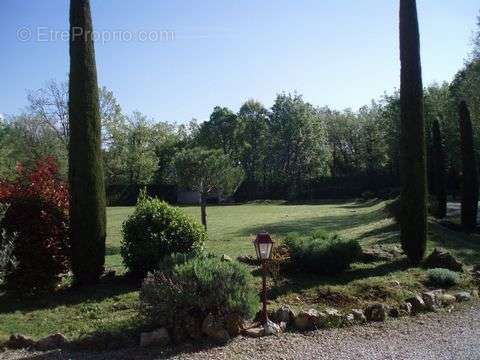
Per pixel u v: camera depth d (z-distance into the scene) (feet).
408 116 39.22
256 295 23.18
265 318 23.03
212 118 209.87
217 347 20.51
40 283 29.68
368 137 191.72
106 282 32.01
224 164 70.44
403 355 19.65
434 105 137.08
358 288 29.63
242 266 23.71
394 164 165.58
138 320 23.22
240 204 167.84
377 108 197.88
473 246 50.19
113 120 116.26
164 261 25.57
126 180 165.27
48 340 21.18
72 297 28.94
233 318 21.97
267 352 19.94
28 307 27.20
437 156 78.23
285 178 193.67
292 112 195.00
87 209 31.09
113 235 70.74
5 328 23.52
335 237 35.32
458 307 27.78
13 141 115.55
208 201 176.65
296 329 23.21
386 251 40.01
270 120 210.59
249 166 205.57
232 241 56.39
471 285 32.09
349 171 205.57
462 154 67.36
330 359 19.16
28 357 19.84
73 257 31.01
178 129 238.89
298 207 138.51
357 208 120.78
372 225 65.82
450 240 51.72
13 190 31.14
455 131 117.50
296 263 32.94
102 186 32.09
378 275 33.12
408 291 29.68
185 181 69.56
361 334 22.62
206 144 206.39
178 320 21.49
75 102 31.53
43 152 100.94
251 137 207.41
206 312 21.94
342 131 211.41
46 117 104.53
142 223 31.96
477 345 20.89
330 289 28.99
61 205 31.99
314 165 191.52
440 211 77.41
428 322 24.75
